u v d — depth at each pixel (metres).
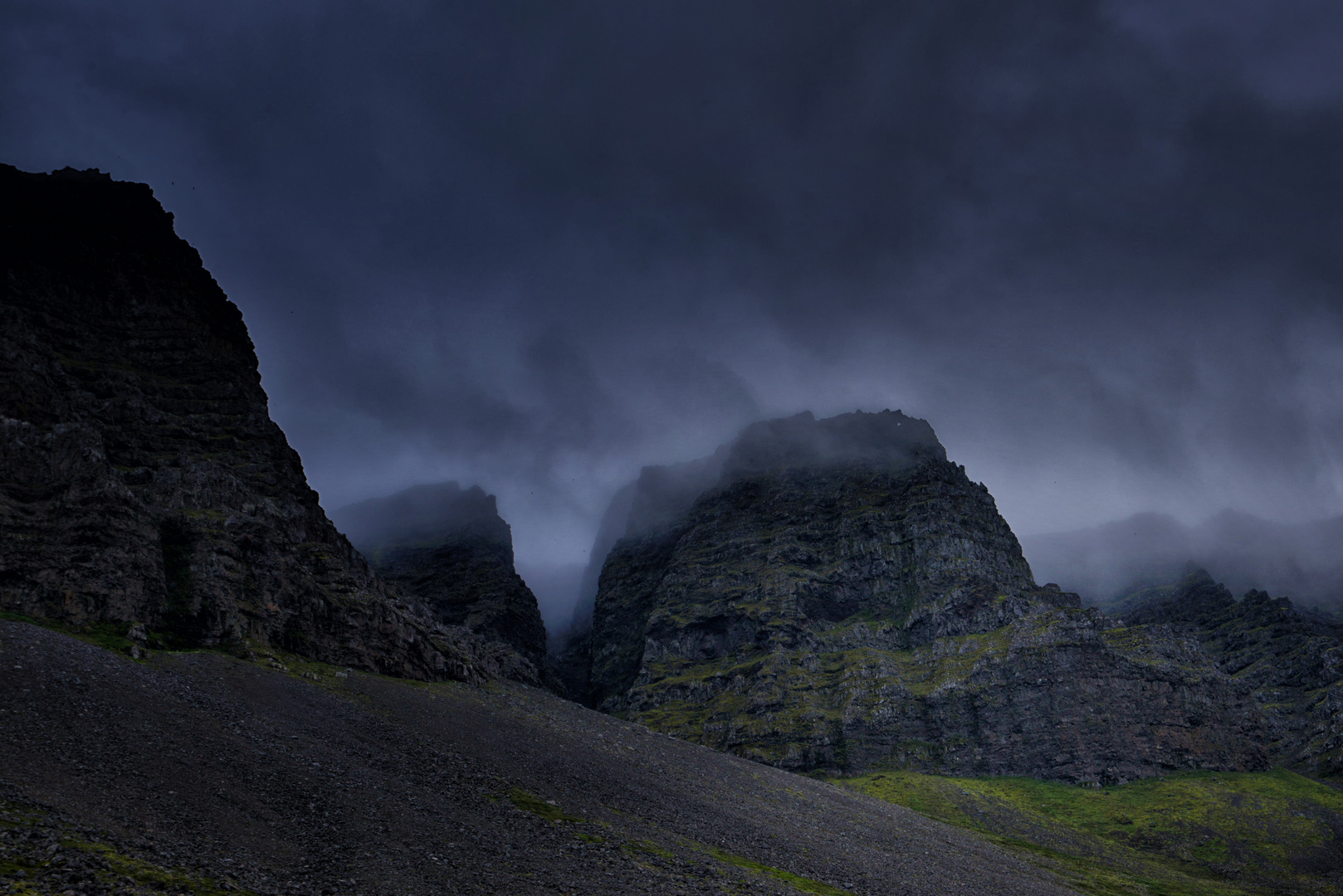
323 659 142.25
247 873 45.94
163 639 114.12
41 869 36.56
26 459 123.56
